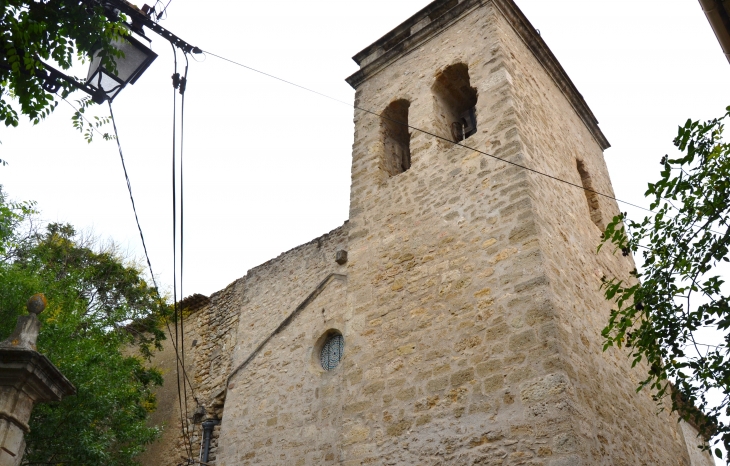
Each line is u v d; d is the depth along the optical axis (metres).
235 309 16.17
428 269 10.02
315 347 12.71
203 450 13.46
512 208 9.58
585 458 7.31
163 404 15.95
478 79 11.70
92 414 11.12
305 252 15.01
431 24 13.27
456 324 9.12
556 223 10.05
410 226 10.79
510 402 7.99
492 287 9.05
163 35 7.50
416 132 12.02
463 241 9.86
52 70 6.75
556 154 11.75
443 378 8.80
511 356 8.31
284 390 12.61
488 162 10.40
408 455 8.55
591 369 8.67
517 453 7.61
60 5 6.72
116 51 6.85
